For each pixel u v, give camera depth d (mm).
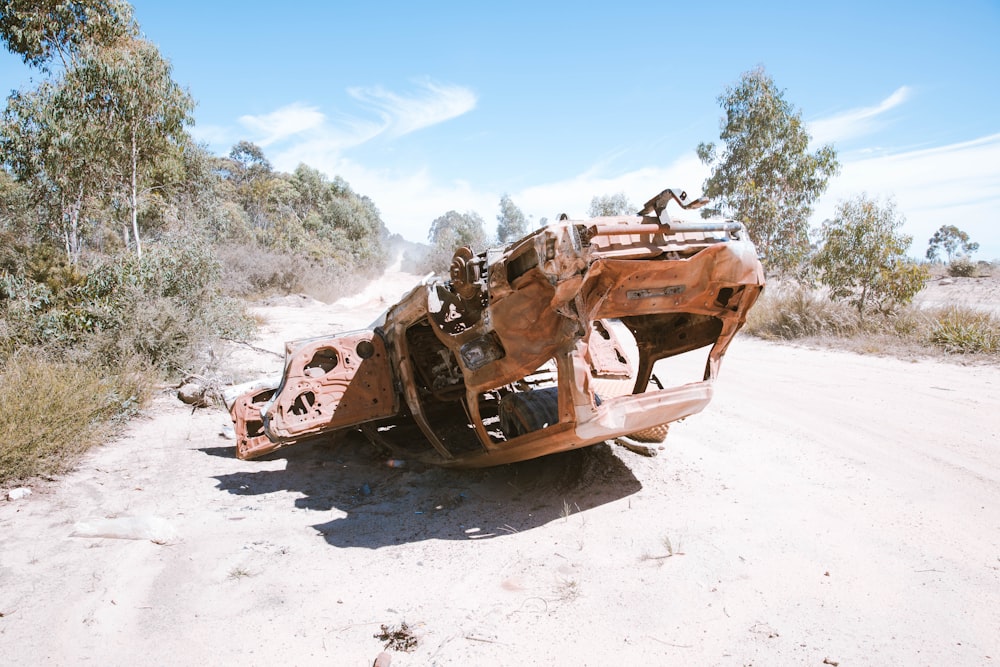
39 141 13023
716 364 4523
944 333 9930
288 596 3541
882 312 11836
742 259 4078
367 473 5910
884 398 7137
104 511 4875
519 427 4836
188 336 10047
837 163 19281
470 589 3520
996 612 2961
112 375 8273
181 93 13844
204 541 4336
